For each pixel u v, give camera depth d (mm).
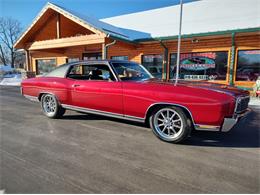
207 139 3758
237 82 9625
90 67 4750
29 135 3908
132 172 2547
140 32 12070
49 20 12562
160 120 3670
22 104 7340
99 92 4199
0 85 16297
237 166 2715
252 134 4070
